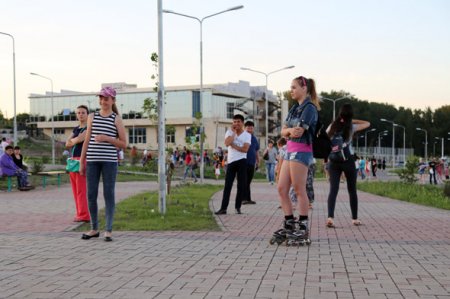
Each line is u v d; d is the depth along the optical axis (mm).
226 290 5230
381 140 148500
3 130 86375
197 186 23078
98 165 8391
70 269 6199
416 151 149250
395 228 9891
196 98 82125
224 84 88000
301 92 7887
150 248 7562
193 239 8367
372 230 9602
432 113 155125
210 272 6031
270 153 28688
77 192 10609
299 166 7777
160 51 11391
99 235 8719
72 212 12461
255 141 14781
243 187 12172
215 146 78125
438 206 15148
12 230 9398
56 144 81000
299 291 5180
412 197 18344
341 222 10812
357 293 5117
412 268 6238
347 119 10047
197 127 30156
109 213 8281
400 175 29000
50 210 12922
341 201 16672
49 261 6648
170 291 5203
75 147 10625
